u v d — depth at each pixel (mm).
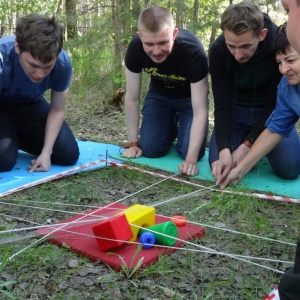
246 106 3549
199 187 3086
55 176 3189
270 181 3307
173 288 1908
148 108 3861
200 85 3436
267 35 3119
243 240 2342
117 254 2100
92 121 5344
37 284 1911
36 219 2561
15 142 3473
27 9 8547
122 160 3721
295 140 3314
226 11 2908
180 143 3812
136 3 6082
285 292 892
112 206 2725
